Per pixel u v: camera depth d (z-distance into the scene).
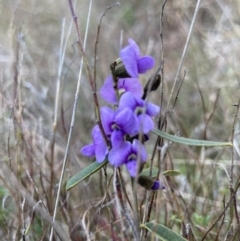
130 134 0.38
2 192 0.53
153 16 0.96
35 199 0.50
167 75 0.76
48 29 0.91
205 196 0.51
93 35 0.90
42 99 0.70
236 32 0.72
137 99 0.38
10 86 0.66
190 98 0.71
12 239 0.49
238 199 0.50
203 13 0.88
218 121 0.65
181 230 0.47
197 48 0.77
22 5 0.94
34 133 0.56
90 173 0.39
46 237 0.48
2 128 0.58
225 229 0.48
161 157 0.44
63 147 0.55
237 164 0.55
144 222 0.42
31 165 0.51
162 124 0.43
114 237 0.46
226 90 0.68
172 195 0.48
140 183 0.39
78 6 1.02
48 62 0.82
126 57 0.38
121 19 1.00
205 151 0.57
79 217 0.49
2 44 0.77
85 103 0.74
